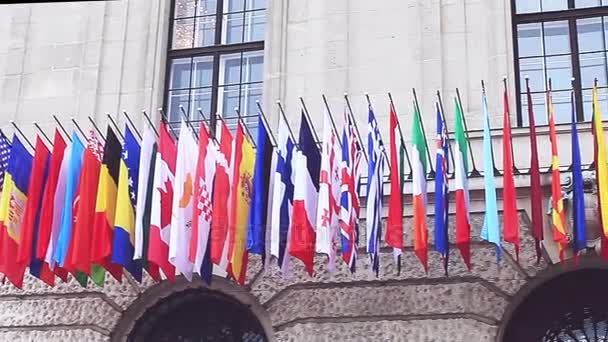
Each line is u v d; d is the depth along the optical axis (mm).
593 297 12414
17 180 12750
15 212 12641
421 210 11430
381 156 11938
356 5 14109
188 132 12203
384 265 12523
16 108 14672
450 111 13180
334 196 11648
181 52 14812
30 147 14297
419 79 13461
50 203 12531
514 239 11227
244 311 13172
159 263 11844
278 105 12719
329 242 11398
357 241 12055
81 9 15102
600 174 11281
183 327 13414
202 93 14547
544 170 12414
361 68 13719
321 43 14000
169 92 14633
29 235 12438
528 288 12289
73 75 14727
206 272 11773
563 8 13742
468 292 12219
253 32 14727
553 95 13320
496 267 12273
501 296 12172
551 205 12008
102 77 14594
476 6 13727
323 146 11711
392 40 13773
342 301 12484
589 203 11906
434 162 12914
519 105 13312
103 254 12008
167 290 13266
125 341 13156
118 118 14320
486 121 11648
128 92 14453
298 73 13930
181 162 12023
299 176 11680
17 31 15188
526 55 13602
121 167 12242
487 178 11391
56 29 15078
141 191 12070
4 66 14992
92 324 13156
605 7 13578
